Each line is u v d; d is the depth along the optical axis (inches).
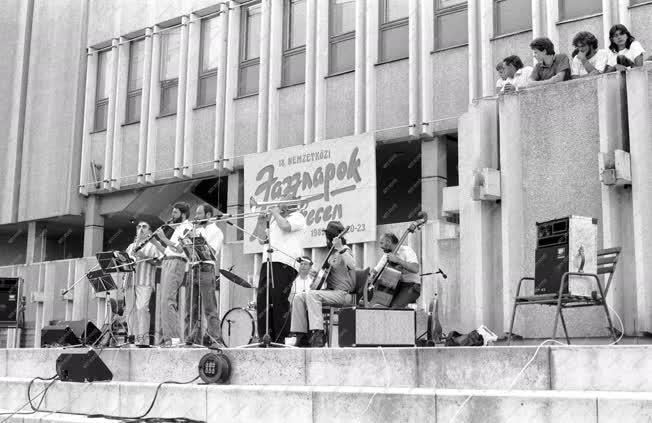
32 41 828.6
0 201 826.2
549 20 521.3
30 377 393.1
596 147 322.7
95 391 340.5
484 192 337.7
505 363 245.0
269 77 662.5
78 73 789.9
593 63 354.3
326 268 345.7
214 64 709.9
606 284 299.0
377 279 354.3
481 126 350.9
